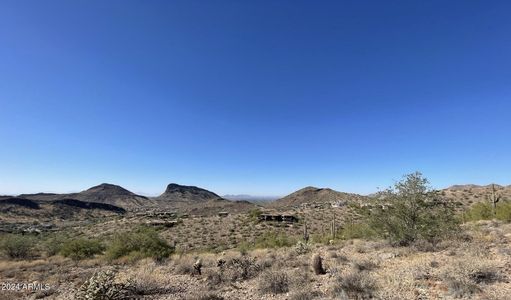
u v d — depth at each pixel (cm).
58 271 1934
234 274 1316
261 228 6288
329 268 1252
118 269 1922
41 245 4019
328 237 3095
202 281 1295
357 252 1599
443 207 1638
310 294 907
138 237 2594
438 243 1453
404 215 1650
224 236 5700
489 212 2559
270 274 1133
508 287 805
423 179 1675
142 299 1060
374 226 1752
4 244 3180
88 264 2303
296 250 1955
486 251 1191
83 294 1018
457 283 824
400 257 1319
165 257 2362
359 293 861
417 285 883
